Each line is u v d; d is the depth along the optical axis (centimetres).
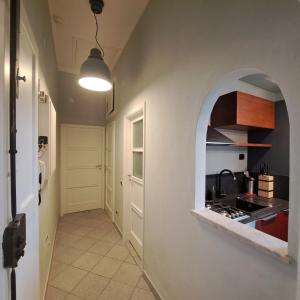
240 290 95
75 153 405
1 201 59
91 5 195
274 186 254
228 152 263
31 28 116
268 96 274
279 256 75
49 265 214
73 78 396
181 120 142
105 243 276
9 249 62
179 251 144
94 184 426
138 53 224
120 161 305
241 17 94
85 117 410
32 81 112
